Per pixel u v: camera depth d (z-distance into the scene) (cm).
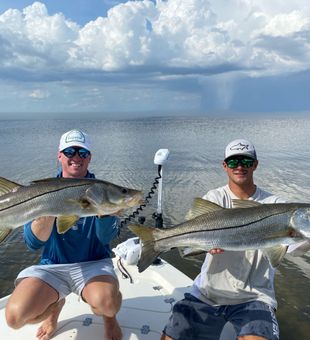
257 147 1201
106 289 154
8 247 377
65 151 162
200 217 145
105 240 163
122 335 165
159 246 144
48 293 155
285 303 278
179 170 784
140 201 154
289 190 606
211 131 1961
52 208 142
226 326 162
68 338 162
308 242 141
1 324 171
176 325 153
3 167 813
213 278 155
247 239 142
